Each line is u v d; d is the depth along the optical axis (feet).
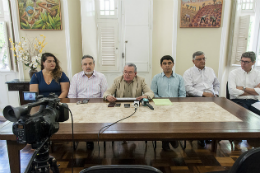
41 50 9.75
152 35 12.45
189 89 8.37
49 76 7.73
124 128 3.88
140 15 12.13
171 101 5.98
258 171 2.38
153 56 12.80
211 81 8.56
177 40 10.49
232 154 6.28
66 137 3.67
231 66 11.14
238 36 10.75
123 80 6.82
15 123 2.60
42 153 2.90
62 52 10.60
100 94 7.86
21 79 10.63
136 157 6.14
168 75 7.89
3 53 10.96
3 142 7.20
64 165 5.76
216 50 10.54
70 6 10.59
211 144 6.68
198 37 10.42
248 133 3.69
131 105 5.53
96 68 12.61
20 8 9.94
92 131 3.75
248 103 7.77
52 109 2.97
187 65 10.77
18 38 10.27
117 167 2.25
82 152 6.48
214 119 4.37
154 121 4.27
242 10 10.48
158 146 6.84
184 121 4.25
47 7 9.99
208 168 5.55
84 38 11.71
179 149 6.61
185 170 5.46
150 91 6.56
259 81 7.95
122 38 12.45
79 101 5.83
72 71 10.96
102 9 12.10
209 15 10.01
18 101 11.57
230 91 7.92
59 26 10.21
